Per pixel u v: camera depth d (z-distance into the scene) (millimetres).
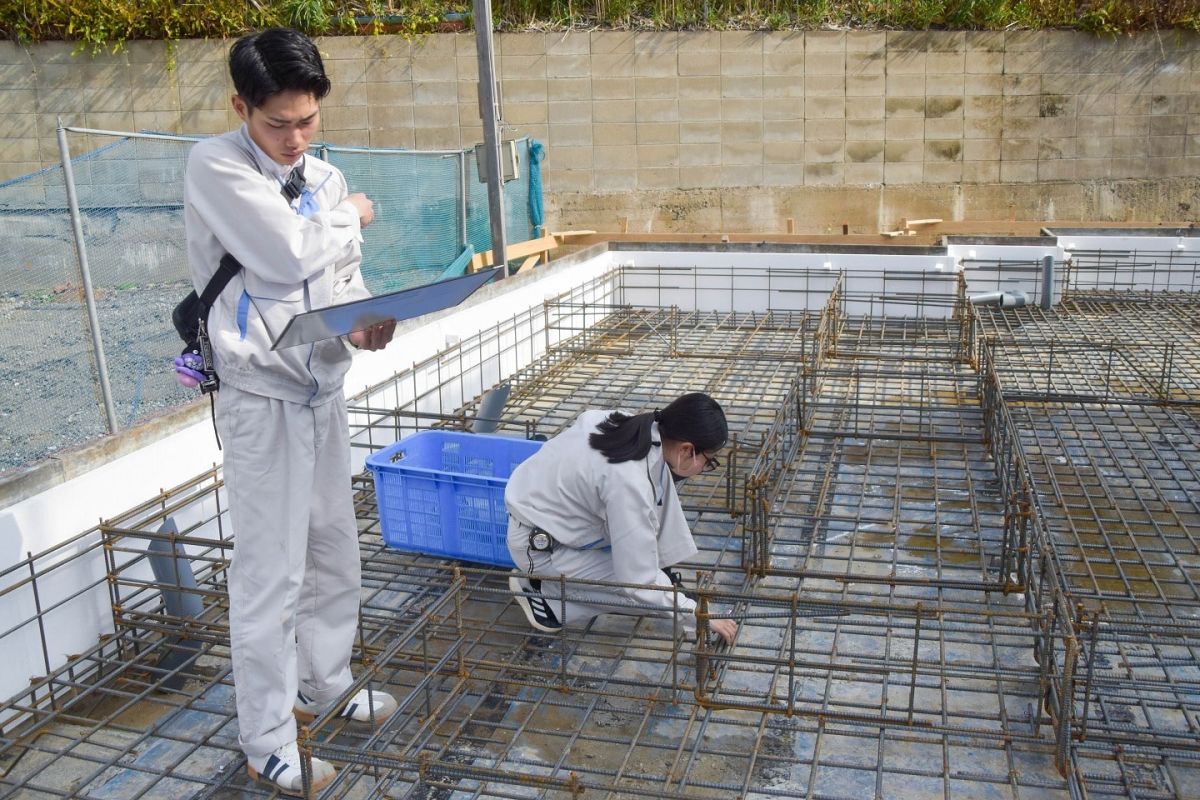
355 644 3086
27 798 2500
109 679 2852
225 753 2666
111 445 3242
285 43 2062
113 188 7719
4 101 10281
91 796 2500
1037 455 4629
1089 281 7906
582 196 10289
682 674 2922
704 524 3977
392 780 2371
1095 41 9633
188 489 3539
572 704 2773
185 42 10164
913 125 9914
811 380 5430
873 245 7504
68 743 2725
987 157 9938
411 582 3492
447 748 2533
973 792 2414
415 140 10266
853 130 9969
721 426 2836
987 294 7355
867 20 9984
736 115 10016
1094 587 3271
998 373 5852
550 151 10219
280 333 2199
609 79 10023
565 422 5199
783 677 2902
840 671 2832
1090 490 4207
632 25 9992
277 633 2344
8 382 5730
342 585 2596
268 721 2367
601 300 7715
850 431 4906
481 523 3467
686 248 7836
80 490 3119
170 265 7660
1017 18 9805
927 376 5094
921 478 4391
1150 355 6129
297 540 2352
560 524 2973
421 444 3945
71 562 3027
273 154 2184
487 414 4617
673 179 10195
